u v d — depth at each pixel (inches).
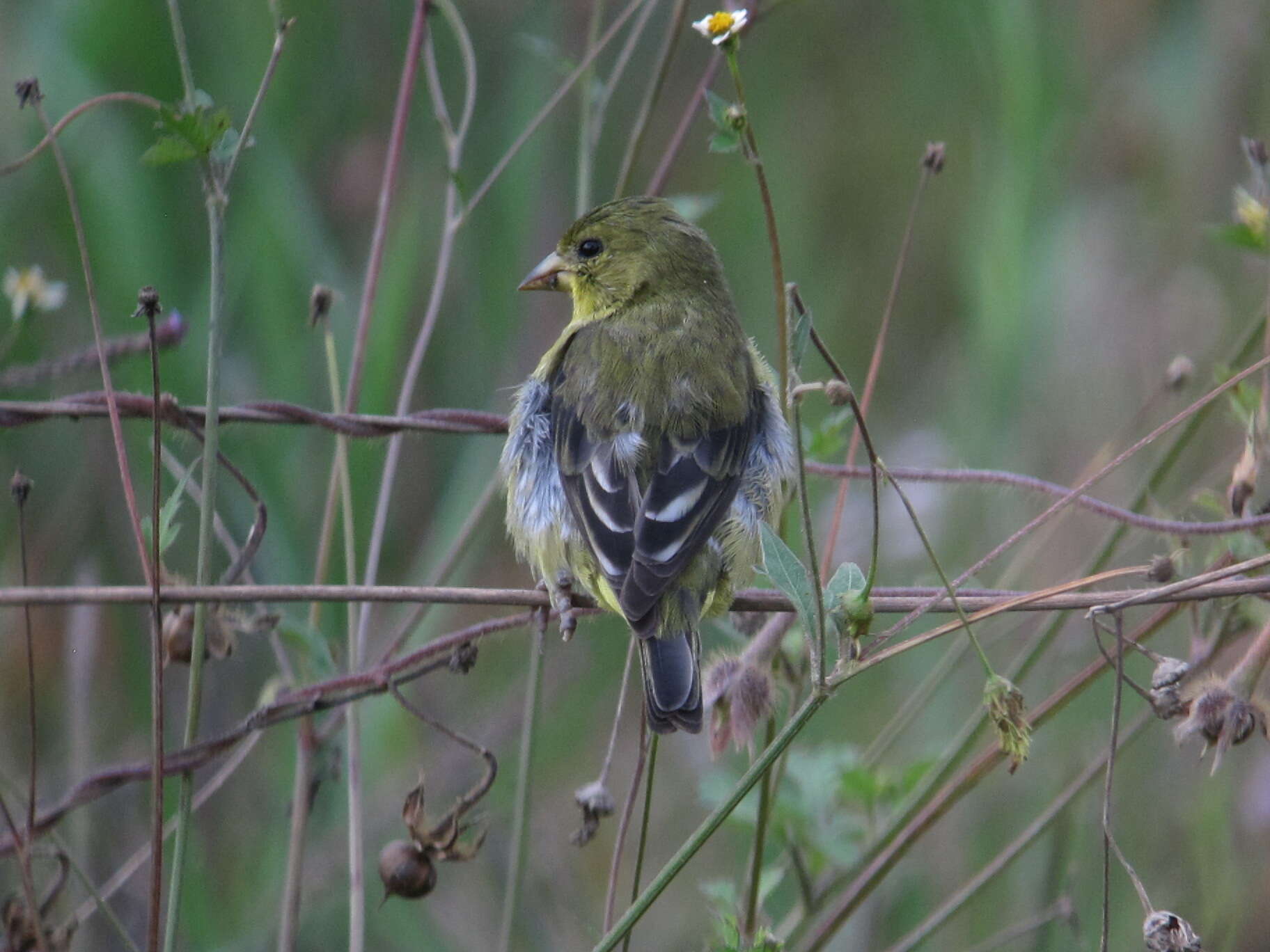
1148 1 548.1
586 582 308.7
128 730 417.1
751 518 309.4
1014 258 467.5
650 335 332.8
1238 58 523.5
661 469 302.5
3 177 434.3
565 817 469.1
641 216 359.9
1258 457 291.3
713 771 468.8
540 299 503.8
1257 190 325.7
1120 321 490.9
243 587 258.7
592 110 381.4
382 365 399.9
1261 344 357.1
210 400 268.7
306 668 328.5
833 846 318.7
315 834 411.5
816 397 534.6
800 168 581.6
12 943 270.1
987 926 401.1
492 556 495.2
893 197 597.3
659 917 453.4
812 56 613.6
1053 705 314.7
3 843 271.3
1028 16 473.7
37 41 441.4
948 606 274.4
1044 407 476.7
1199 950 224.1
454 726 468.1
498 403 464.1
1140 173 538.9
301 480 428.5
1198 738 250.4
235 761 327.3
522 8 517.0
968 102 592.7
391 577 473.7
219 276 269.1
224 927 397.1
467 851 278.1
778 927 350.9
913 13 602.5
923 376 564.1
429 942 411.2
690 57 574.9
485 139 499.5
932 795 318.0
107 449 416.5
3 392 409.1
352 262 480.1
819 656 228.2
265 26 443.2
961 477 314.7
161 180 437.1
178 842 264.5
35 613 416.8
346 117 497.7
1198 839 379.6
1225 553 298.4
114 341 318.0
